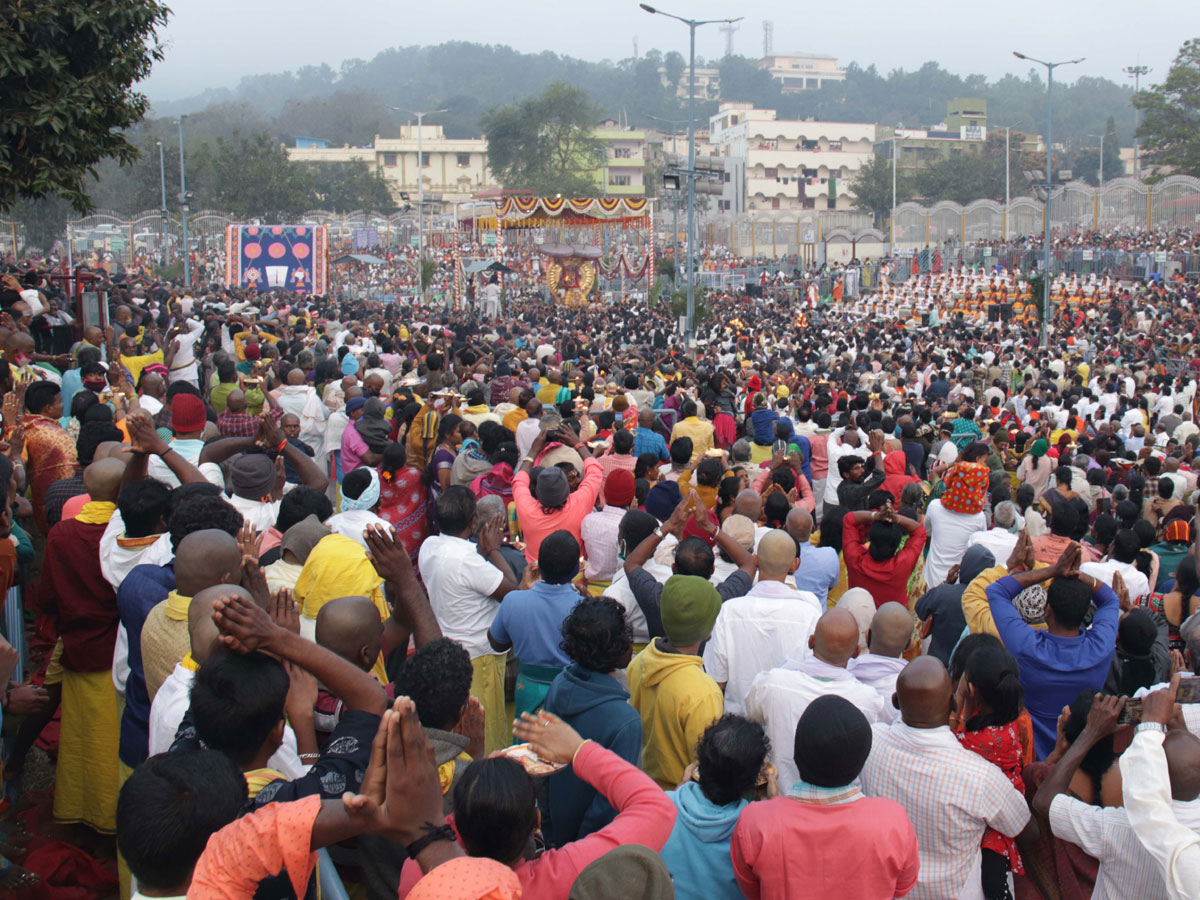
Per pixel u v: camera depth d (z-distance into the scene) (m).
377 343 19.75
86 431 6.80
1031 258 51.88
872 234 67.00
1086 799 4.00
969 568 6.41
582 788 3.98
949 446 12.59
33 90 12.32
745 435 13.48
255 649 3.13
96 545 5.18
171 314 22.58
